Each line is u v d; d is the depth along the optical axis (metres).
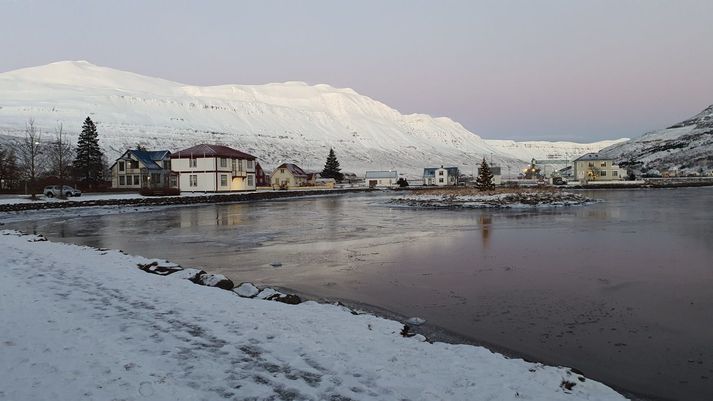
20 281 11.88
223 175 77.38
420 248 22.58
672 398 7.37
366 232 29.73
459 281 15.31
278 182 107.19
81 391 5.75
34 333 7.84
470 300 12.97
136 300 10.20
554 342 9.70
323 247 23.30
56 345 7.30
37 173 74.44
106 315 9.03
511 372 6.86
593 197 66.88
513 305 12.45
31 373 6.25
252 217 42.03
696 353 9.12
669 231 28.31
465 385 6.32
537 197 54.94
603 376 8.13
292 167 112.62
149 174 73.62
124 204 52.47
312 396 5.87
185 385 6.06
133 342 7.56
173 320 8.83
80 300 10.11
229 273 16.92
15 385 5.87
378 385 6.23
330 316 9.63
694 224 32.09
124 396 5.66
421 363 7.09
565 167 156.38
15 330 7.96
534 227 31.38
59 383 5.96
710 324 10.78
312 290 14.23
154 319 8.85
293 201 70.12
